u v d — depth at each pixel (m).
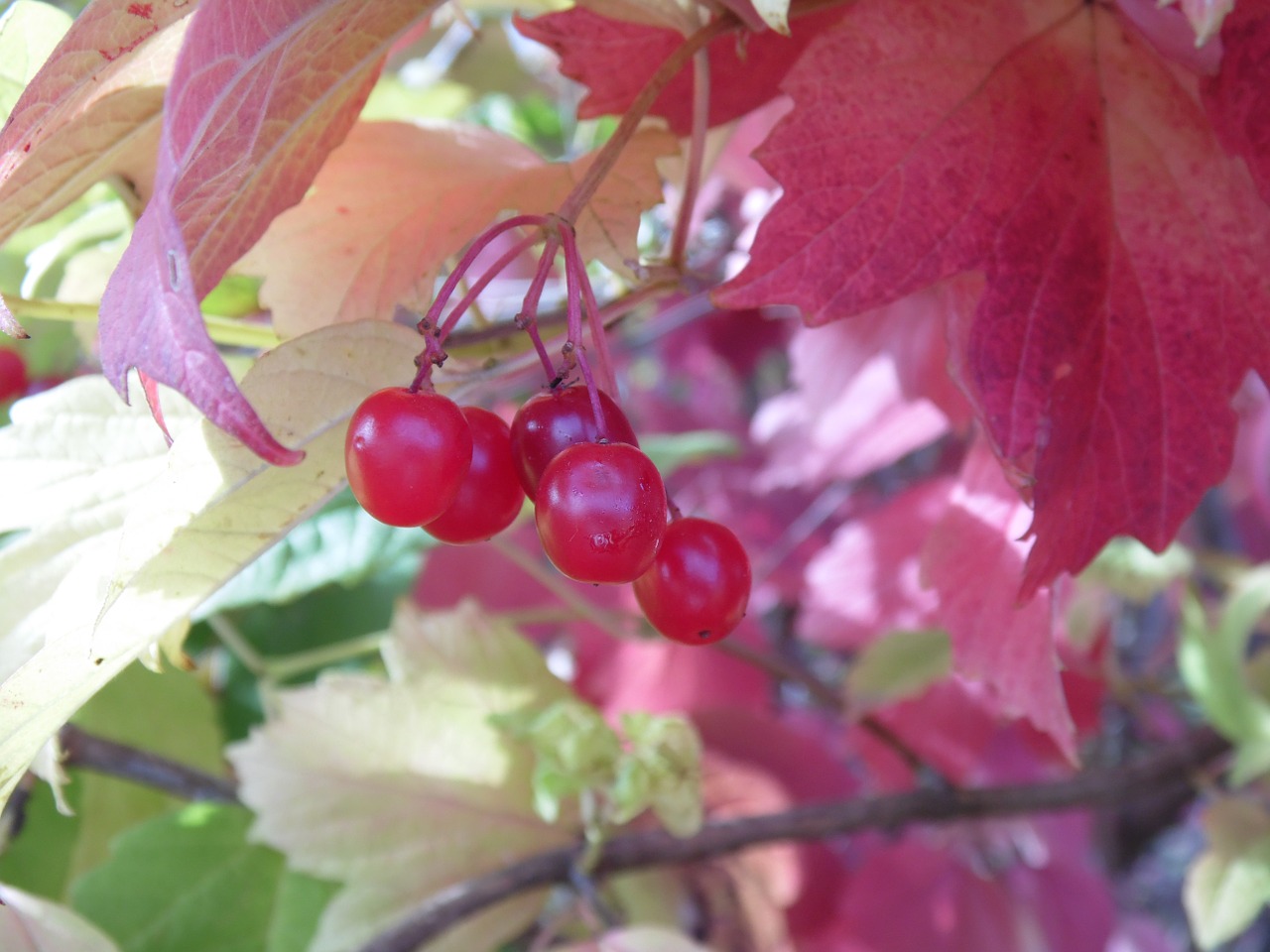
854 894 0.25
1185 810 0.36
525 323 0.09
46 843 0.16
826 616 0.24
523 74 0.32
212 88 0.08
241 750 0.15
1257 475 0.26
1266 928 0.39
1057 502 0.10
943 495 0.24
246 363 0.14
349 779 0.15
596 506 0.08
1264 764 0.17
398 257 0.12
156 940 0.15
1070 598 0.20
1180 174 0.11
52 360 0.18
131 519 0.09
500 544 0.19
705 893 0.19
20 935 0.11
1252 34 0.10
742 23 0.10
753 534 0.31
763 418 0.28
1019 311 0.10
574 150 0.31
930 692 0.24
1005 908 0.26
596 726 0.14
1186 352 0.11
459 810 0.15
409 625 0.15
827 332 0.21
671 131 0.13
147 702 0.16
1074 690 0.25
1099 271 0.10
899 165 0.10
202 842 0.15
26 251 0.16
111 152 0.11
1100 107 0.11
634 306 0.12
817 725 0.31
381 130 0.12
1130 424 0.10
